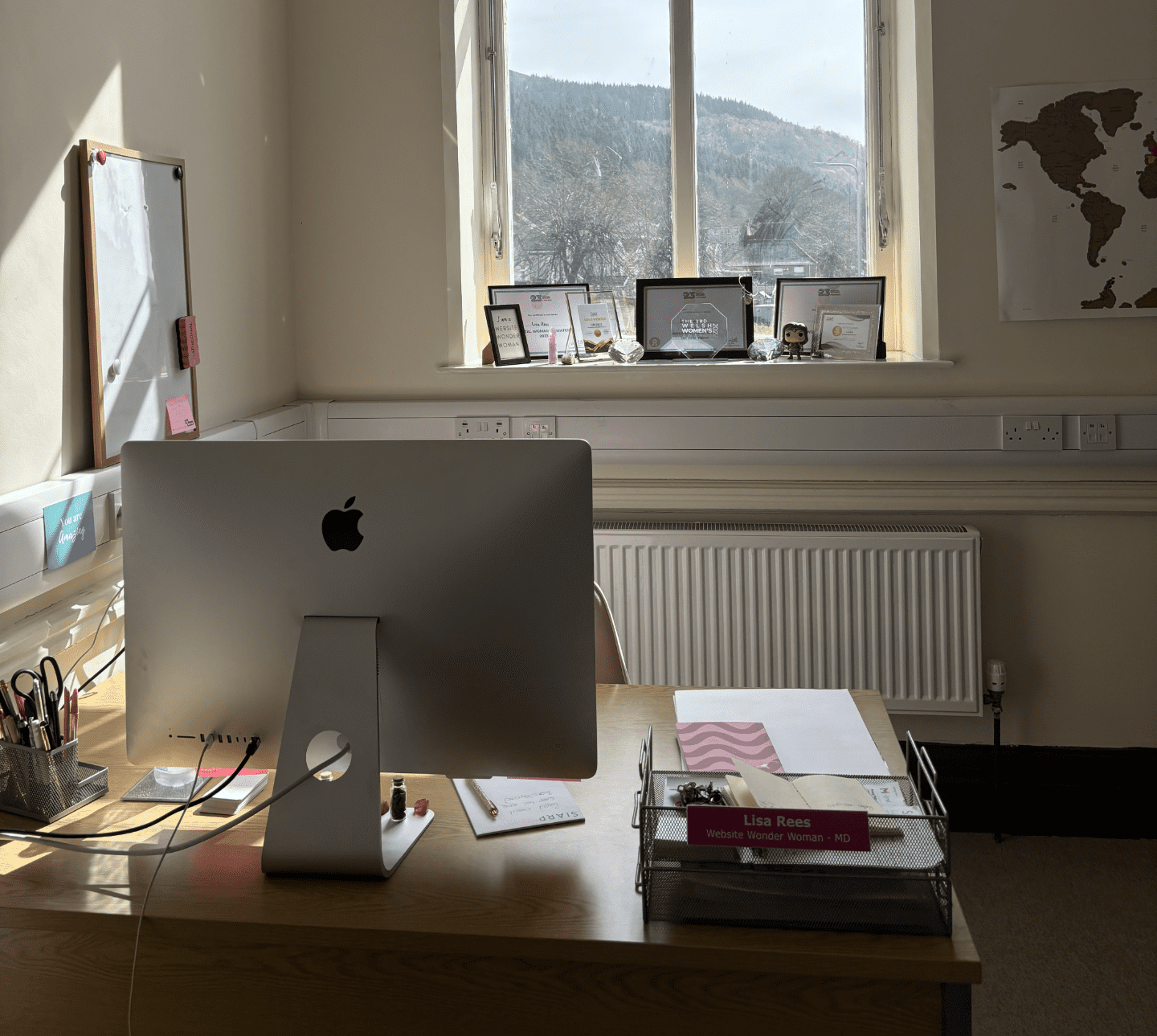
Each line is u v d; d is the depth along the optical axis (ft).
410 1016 4.29
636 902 4.34
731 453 10.51
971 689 10.23
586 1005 4.18
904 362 10.18
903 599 10.24
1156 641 10.26
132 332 7.55
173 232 8.16
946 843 4.03
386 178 10.77
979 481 10.10
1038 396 10.11
